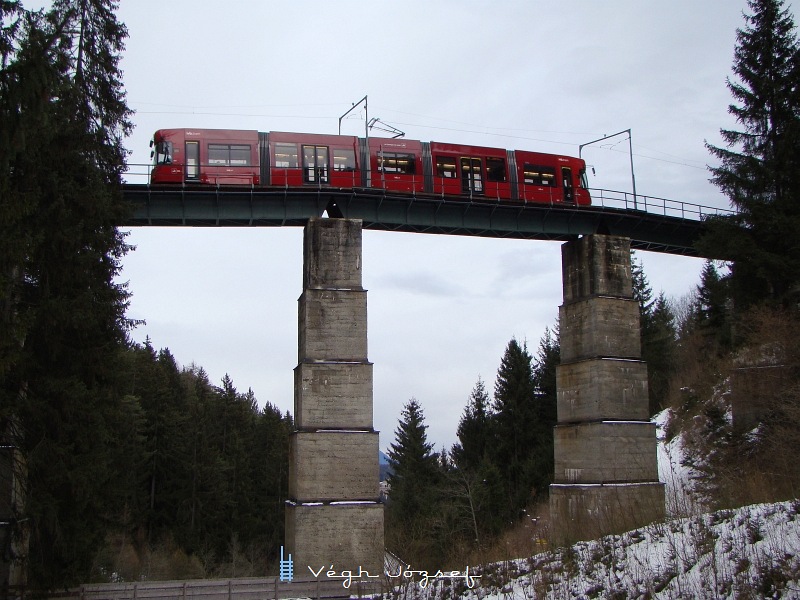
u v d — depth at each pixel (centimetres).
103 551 5291
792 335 3922
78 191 3105
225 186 4034
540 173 4738
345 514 3788
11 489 3100
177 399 8362
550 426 7006
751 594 1727
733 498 2667
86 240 3139
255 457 8419
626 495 4278
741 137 4578
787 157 4369
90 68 3544
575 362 4634
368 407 3941
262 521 7725
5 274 2527
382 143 4384
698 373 6209
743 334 4438
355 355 3981
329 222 4062
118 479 3725
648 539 2289
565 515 4378
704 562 1945
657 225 5006
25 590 2892
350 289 4028
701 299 7000
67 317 2914
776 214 4275
